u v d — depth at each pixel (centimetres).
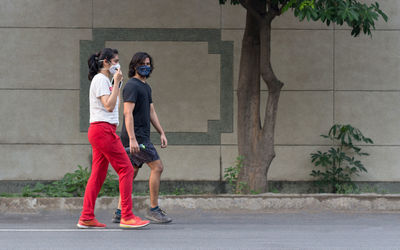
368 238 699
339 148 1318
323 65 1316
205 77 1311
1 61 1308
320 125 1316
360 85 1320
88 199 762
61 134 1313
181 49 1312
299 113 1315
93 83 743
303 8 919
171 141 1310
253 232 749
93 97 742
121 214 773
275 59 1312
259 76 1138
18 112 1312
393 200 997
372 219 895
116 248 609
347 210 991
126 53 1314
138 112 800
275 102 1107
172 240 668
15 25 1309
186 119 1310
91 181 761
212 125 1311
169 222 836
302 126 1315
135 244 636
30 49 1310
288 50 1312
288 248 619
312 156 1299
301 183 1313
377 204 996
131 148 777
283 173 1313
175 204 985
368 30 1018
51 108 1313
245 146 1133
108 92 740
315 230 774
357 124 1320
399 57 1321
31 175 1310
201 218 909
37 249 601
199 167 1312
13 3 1309
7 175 1308
